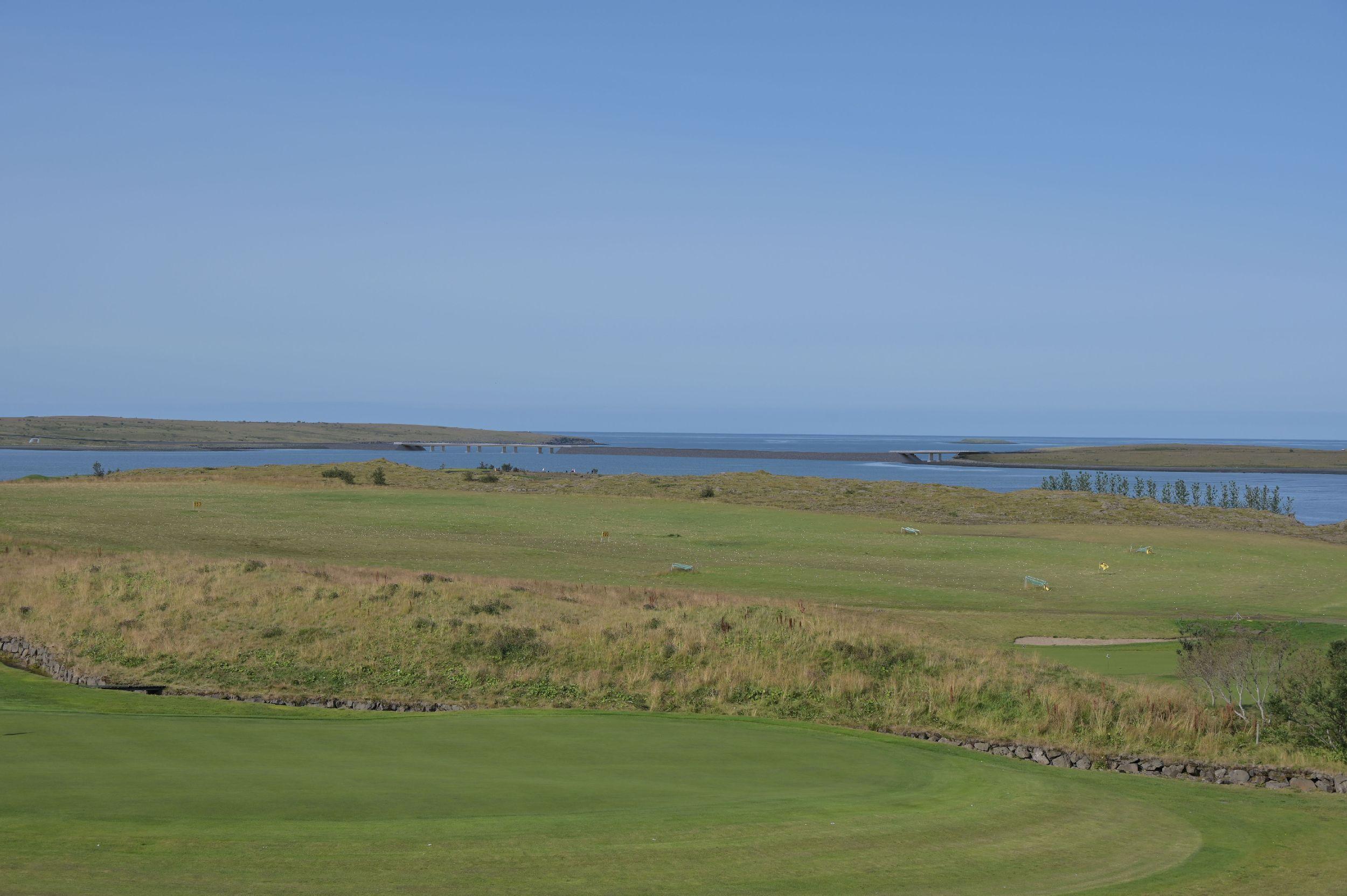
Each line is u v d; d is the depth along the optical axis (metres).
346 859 8.29
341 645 25.58
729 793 12.15
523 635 26.16
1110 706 21.22
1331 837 11.89
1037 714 21.14
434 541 49.12
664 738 16.62
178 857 8.10
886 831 10.48
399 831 9.26
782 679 23.39
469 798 10.94
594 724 17.75
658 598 32.41
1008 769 15.62
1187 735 19.75
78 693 21.50
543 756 14.48
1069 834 11.05
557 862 8.62
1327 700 19.25
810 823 10.59
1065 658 27.88
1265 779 17.80
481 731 16.61
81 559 34.09
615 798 11.37
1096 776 15.91
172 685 23.16
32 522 47.16
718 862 8.95
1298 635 30.11
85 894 7.06
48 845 8.26
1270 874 10.05
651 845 9.31
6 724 15.09
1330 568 46.53
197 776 11.59
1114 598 39.03
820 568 44.62
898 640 26.09
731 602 31.17
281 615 27.58
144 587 30.03
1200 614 35.47
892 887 8.62
